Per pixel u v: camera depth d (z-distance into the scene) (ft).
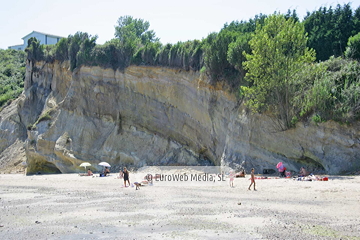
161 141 121.90
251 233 37.78
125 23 242.17
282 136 86.94
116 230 41.34
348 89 79.61
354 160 76.95
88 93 140.77
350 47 90.89
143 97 129.90
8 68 276.62
